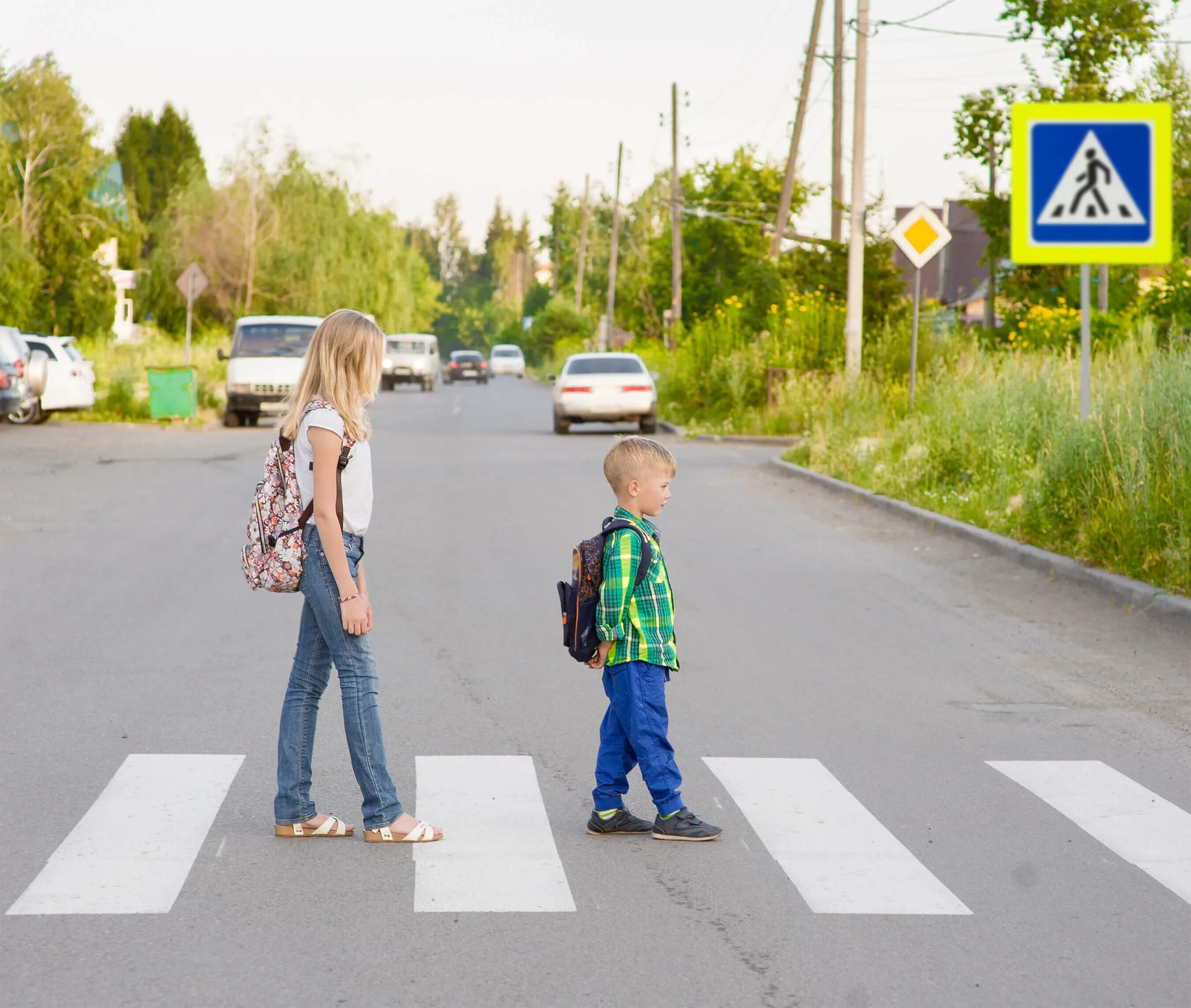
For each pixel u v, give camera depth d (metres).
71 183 66.12
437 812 8.13
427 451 34.81
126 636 12.99
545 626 13.69
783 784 8.80
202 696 10.78
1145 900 6.87
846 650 12.89
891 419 31.34
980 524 19.95
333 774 8.88
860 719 10.44
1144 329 28.89
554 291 196.12
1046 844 7.71
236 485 25.70
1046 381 24.50
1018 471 22.34
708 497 24.97
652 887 6.96
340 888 6.87
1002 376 26.58
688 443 38.09
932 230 29.59
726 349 45.22
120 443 35.06
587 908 6.65
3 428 38.97
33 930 6.27
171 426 42.00
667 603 7.74
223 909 6.56
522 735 9.84
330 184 85.44
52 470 28.17
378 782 7.56
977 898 6.87
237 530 20.11
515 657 12.33
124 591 15.30
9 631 13.17
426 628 13.55
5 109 62.34
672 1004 5.58
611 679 7.75
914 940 6.31
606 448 36.09
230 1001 5.56
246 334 44.50
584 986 5.74
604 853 7.49
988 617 14.42
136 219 71.12
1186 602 13.91
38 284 63.44
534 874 7.12
